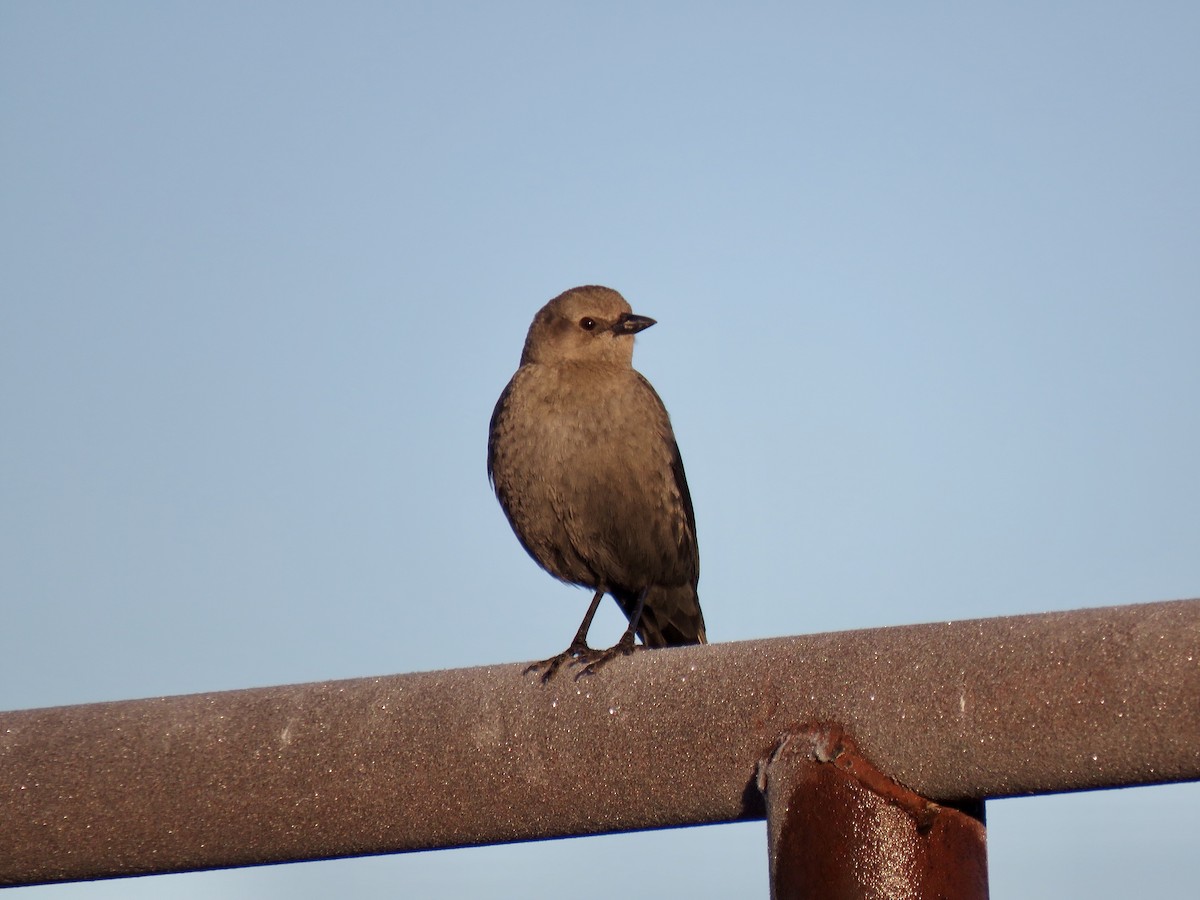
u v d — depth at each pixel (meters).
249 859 6.52
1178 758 5.10
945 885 5.39
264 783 6.40
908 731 5.42
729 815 5.82
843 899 5.39
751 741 5.72
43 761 6.65
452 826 6.22
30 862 6.66
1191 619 5.14
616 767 5.96
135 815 6.54
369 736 6.30
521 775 6.10
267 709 6.48
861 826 5.42
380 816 6.30
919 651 5.48
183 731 6.54
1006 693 5.30
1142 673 5.13
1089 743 5.19
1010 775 5.31
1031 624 5.36
